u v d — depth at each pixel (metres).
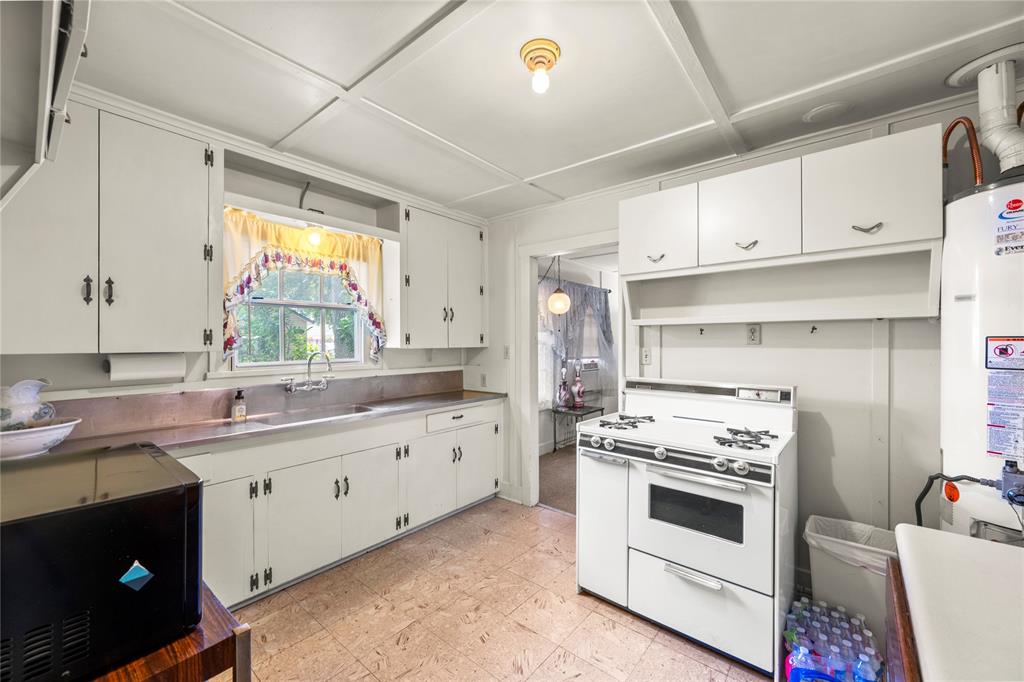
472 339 3.69
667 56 1.65
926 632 0.60
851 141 2.19
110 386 2.09
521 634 1.96
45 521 0.65
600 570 2.17
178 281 2.09
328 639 1.92
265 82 1.81
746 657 1.74
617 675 1.73
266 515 2.19
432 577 2.43
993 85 1.65
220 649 0.78
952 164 1.96
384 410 2.76
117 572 0.72
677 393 2.53
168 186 2.06
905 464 2.05
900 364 2.07
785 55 1.66
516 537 2.92
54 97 0.68
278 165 2.48
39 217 1.73
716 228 2.26
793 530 2.09
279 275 2.83
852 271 2.17
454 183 2.97
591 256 5.21
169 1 1.36
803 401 2.32
